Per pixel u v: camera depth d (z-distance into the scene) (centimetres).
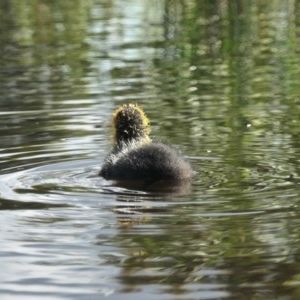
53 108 1827
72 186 1270
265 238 1046
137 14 3356
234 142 1510
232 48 2570
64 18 3322
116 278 950
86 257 1006
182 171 1293
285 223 1091
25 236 1070
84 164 1392
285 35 2756
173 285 927
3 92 2025
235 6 3444
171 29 2964
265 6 3409
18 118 1744
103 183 1284
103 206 1173
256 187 1243
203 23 3078
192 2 3606
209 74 2206
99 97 1936
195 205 1170
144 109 1803
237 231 1070
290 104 1825
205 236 1056
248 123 1653
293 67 2258
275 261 980
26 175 1327
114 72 2245
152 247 1031
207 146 1486
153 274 958
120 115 1452
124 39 2786
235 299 895
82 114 1766
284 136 1547
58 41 2791
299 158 1398
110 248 1028
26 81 2158
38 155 1448
